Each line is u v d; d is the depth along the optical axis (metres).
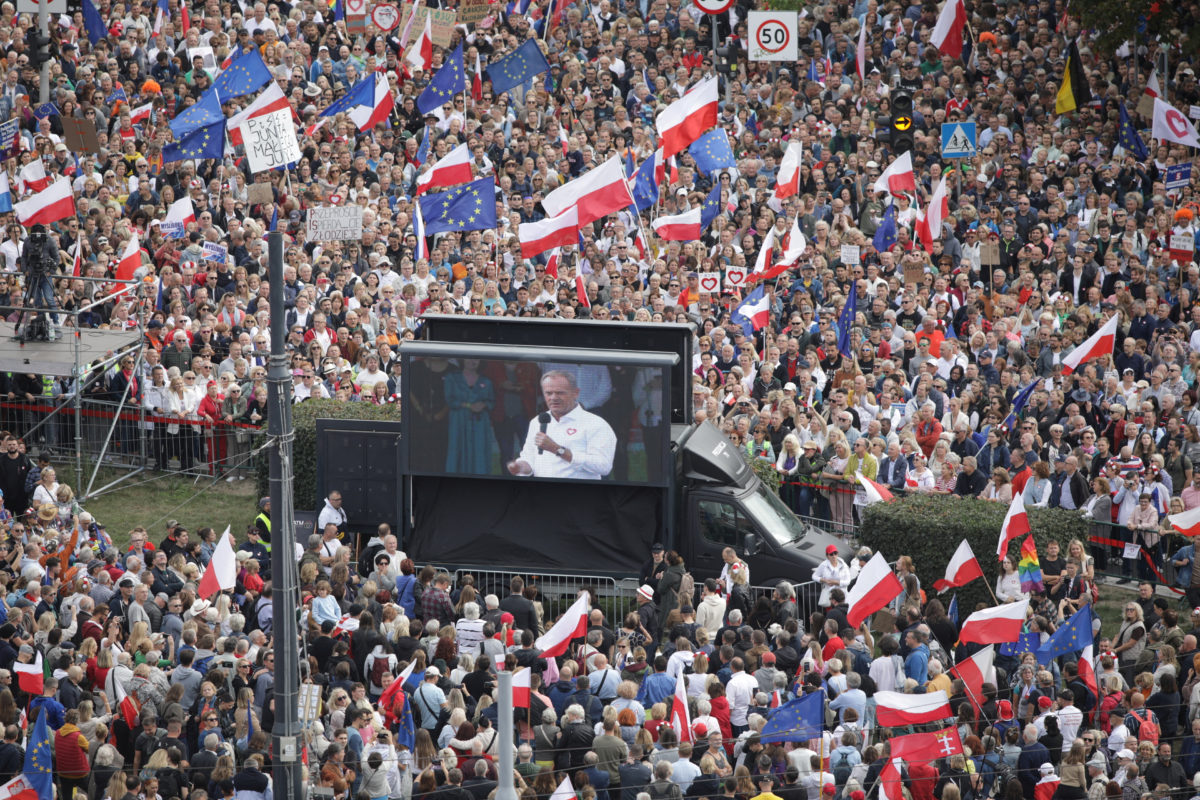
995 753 65.19
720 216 127.88
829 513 96.81
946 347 107.38
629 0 163.25
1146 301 116.19
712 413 100.69
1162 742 65.94
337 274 117.56
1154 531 90.31
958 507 87.75
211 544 83.88
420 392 88.94
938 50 149.75
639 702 68.50
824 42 156.75
